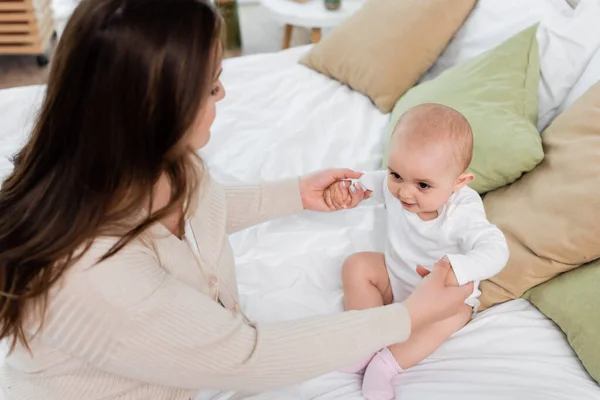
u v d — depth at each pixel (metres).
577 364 1.09
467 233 1.16
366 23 1.94
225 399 1.03
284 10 2.63
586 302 1.09
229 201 1.17
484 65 1.54
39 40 2.95
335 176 1.25
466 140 1.16
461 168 1.16
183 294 0.76
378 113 1.83
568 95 1.54
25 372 0.85
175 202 0.76
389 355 1.10
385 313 0.88
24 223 0.68
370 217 1.45
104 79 0.63
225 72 2.01
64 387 0.83
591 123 1.27
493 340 1.14
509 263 1.20
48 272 0.69
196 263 0.90
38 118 0.69
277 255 1.34
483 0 1.82
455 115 1.17
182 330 0.75
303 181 1.24
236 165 1.59
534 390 1.02
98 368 0.79
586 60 1.53
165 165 0.71
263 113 1.82
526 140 1.31
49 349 0.81
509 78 1.49
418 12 1.83
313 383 1.10
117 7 0.64
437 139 1.13
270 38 3.36
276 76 2.01
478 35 1.79
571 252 1.13
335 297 1.26
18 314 0.74
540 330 1.15
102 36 0.63
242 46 3.26
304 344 0.81
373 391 1.08
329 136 1.71
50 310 0.72
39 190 0.69
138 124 0.65
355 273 1.26
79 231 0.68
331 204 1.26
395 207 1.30
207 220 0.98
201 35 0.66
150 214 0.74
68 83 0.65
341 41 1.97
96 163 0.66
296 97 1.89
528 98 1.47
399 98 1.83
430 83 1.67
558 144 1.30
